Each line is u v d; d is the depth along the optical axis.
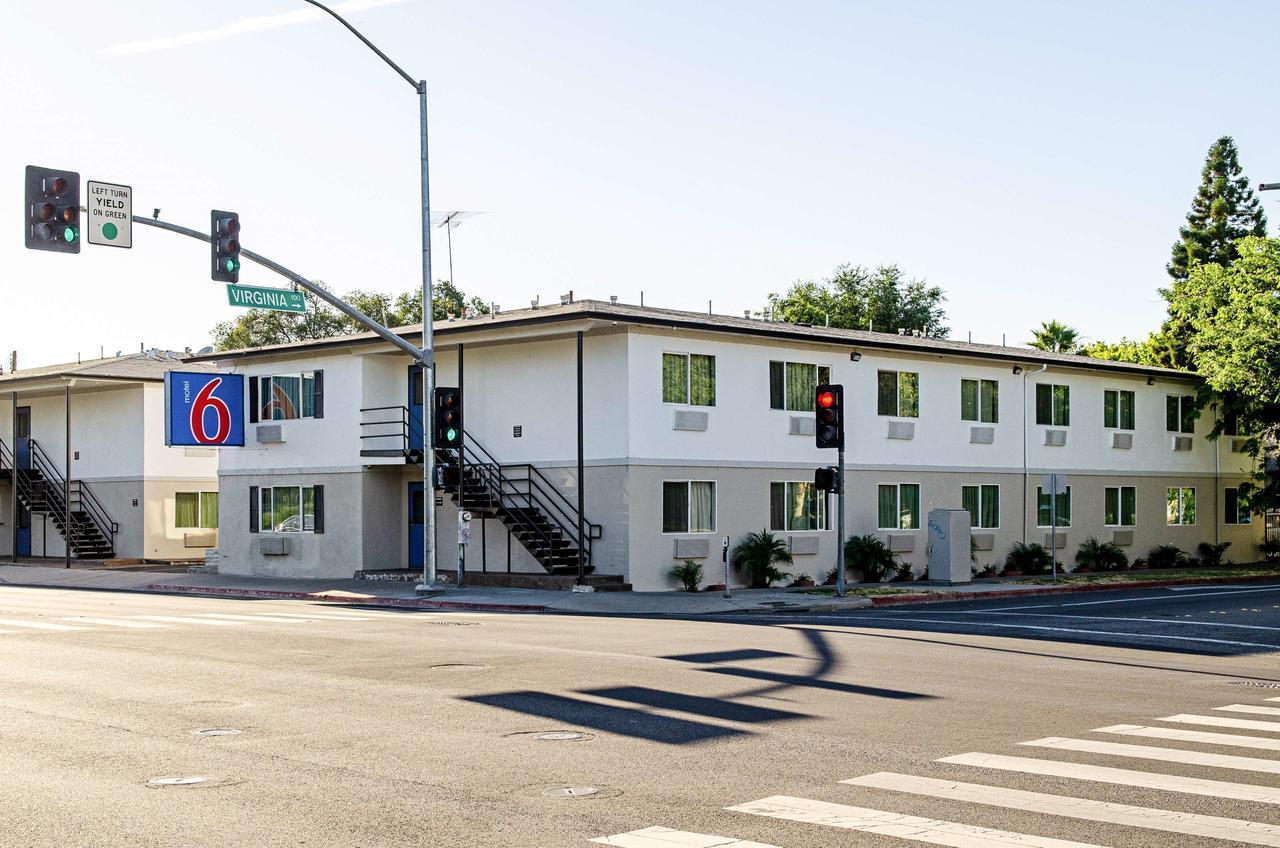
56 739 10.94
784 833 7.77
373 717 12.05
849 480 36.28
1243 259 45.03
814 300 90.19
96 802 8.62
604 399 31.83
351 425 36.75
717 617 25.33
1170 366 69.31
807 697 13.44
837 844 7.52
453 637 19.66
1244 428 46.56
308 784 9.16
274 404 39.12
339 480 37.03
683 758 10.13
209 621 22.77
